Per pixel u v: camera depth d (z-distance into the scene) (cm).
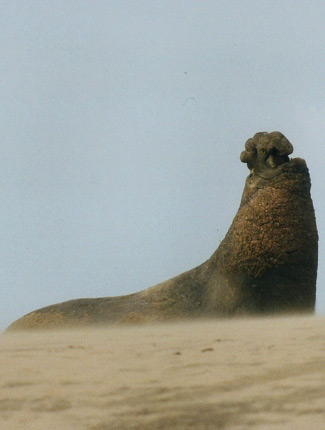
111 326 6681
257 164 6450
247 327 4353
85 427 1827
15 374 2517
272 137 6306
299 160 6291
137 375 2412
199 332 4147
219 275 6575
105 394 2153
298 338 3111
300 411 1834
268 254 6234
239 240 6391
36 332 6366
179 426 1789
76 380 2378
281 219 6228
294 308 6259
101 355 2930
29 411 2006
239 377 2267
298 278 6259
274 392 2044
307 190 6331
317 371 2273
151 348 3109
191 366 2517
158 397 2078
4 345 3662
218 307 6462
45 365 2702
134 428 1797
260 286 6284
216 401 1991
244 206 6444
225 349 2888
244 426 1744
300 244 6222
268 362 2478
